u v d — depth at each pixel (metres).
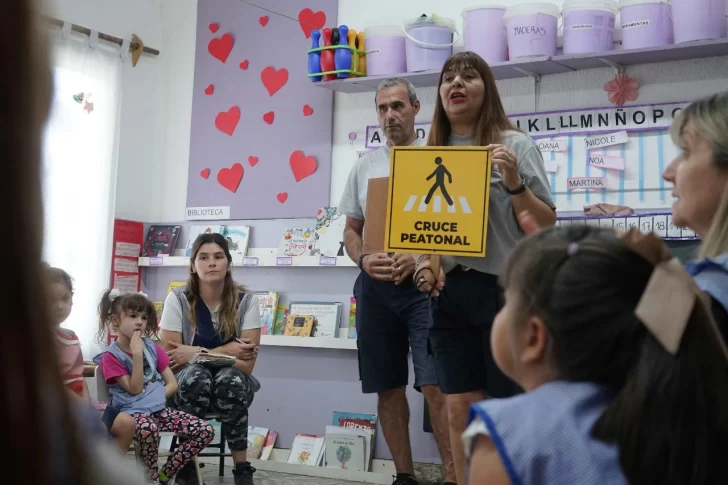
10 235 0.31
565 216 4.07
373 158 3.59
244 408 3.89
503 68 4.09
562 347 1.06
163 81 5.47
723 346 0.99
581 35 3.87
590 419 1.00
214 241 4.00
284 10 5.04
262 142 5.05
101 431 0.44
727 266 1.30
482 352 2.54
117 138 5.11
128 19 5.27
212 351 3.95
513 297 1.12
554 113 4.14
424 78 4.32
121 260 5.12
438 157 2.54
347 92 4.74
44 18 0.32
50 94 0.33
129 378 3.47
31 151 0.32
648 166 3.92
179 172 5.35
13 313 0.32
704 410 0.95
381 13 4.71
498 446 1.00
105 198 5.02
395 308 3.39
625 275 1.05
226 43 5.23
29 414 0.33
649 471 0.95
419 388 3.38
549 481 0.97
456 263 2.53
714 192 1.46
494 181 2.58
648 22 3.75
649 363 0.98
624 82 3.98
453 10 4.50
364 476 4.23
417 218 2.53
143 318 3.52
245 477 3.88
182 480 3.70
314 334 4.63
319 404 4.65
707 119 1.48
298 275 4.83
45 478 0.33
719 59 3.82
